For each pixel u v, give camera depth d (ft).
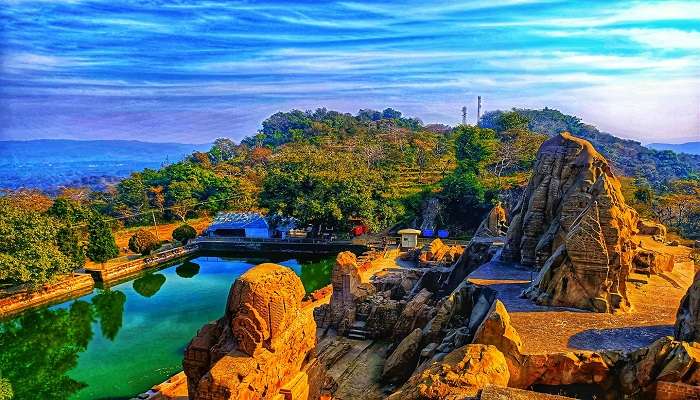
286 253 285.84
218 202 384.68
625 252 100.78
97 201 390.01
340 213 273.54
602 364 78.13
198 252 292.61
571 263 102.06
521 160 396.37
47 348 161.17
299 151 429.38
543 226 135.03
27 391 131.75
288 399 74.95
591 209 100.89
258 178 433.48
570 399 53.78
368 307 142.61
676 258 149.69
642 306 102.63
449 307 116.88
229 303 74.84
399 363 110.42
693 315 76.64
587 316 96.94
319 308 146.51
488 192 324.19
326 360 118.83
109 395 126.72
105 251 234.99
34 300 198.59
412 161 432.25
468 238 293.02
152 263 258.78
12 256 187.01
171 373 137.59
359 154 437.17
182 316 188.03
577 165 130.21
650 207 331.16
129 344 160.66
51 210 245.65
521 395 54.60
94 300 210.79
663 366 71.51
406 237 245.45
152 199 390.01
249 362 69.46
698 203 350.23
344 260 142.72
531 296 107.45
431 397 59.67
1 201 209.36
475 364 64.03
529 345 83.35
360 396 104.88
